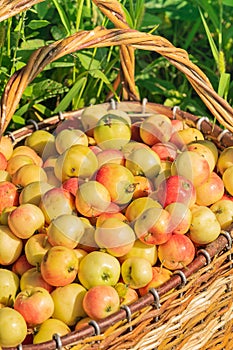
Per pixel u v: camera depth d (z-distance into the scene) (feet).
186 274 4.69
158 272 4.82
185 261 4.82
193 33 7.20
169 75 7.60
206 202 5.22
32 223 4.83
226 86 6.26
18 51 6.16
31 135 5.62
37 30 6.57
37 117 6.60
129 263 4.74
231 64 7.51
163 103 7.20
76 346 4.37
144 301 4.52
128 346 4.49
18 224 4.82
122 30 4.89
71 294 4.65
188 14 7.13
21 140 5.72
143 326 4.53
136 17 6.23
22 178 5.17
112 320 4.42
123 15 5.27
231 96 6.81
